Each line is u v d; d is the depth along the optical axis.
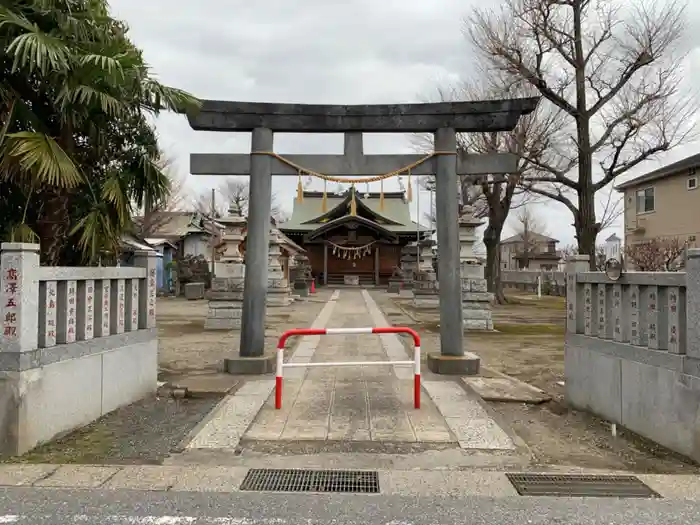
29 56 5.15
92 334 5.57
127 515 3.46
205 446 4.85
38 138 5.32
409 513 3.52
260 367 8.00
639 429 5.13
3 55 5.40
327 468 4.36
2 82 5.52
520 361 9.85
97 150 6.56
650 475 4.21
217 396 6.81
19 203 6.27
